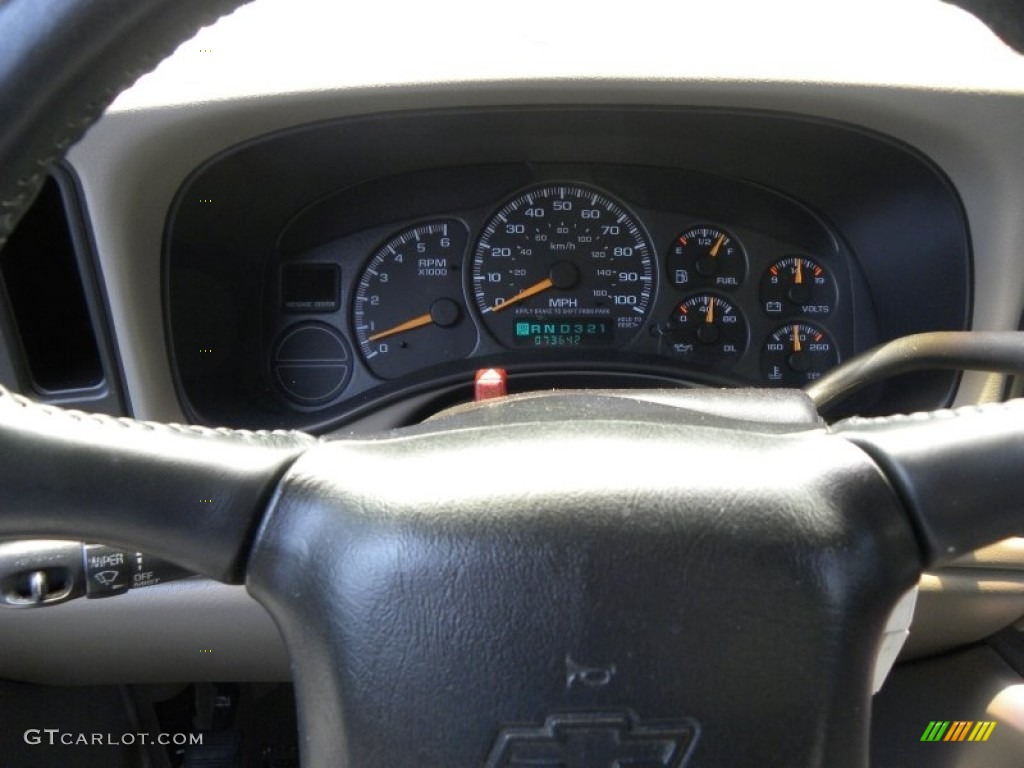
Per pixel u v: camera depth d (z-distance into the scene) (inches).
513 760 30.8
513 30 81.0
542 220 96.4
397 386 95.9
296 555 31.9
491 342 97.2
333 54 80.5
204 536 31.9
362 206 95.0
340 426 95.7
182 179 80.0
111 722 88.2
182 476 31.4
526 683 30.3
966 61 79.9
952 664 82.0
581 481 30.8
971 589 73.4
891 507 31.4
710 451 31.6
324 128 84.0
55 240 75.0
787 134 87.4
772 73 81.1
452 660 30.5
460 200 95.5
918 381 88.2
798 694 30.8
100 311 76.3
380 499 31.3
